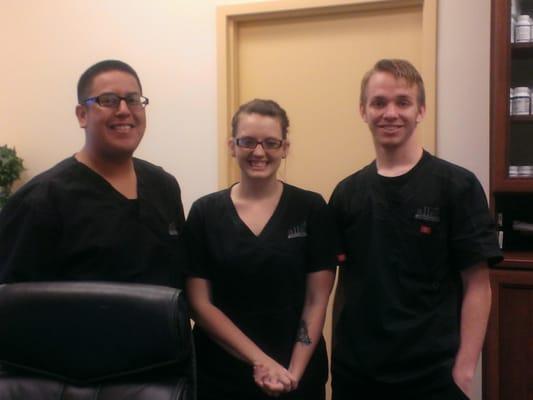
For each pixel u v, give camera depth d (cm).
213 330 137
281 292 139
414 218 135
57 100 271
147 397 104
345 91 236
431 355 131
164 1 252
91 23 264
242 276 138
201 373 142
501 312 177
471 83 213
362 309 137
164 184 143
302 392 139
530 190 184
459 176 135
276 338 139
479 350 131
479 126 213
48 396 104
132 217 131
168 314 102
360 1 225
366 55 232
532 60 191
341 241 147
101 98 124
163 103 255
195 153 252
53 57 271
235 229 141
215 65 246
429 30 215
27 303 105
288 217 142
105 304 104
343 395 142
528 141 191
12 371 108
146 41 256
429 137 216
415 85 137
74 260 124
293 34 242
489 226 133
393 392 133
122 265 127
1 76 276
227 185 247
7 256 121
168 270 136
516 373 176
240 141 140
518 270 176
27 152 275
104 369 104
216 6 245
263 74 248
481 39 212
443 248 135
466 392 130
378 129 138
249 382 137
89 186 127
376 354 134
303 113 243
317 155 242
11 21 275
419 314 133
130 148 129
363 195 142
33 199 121
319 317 141
